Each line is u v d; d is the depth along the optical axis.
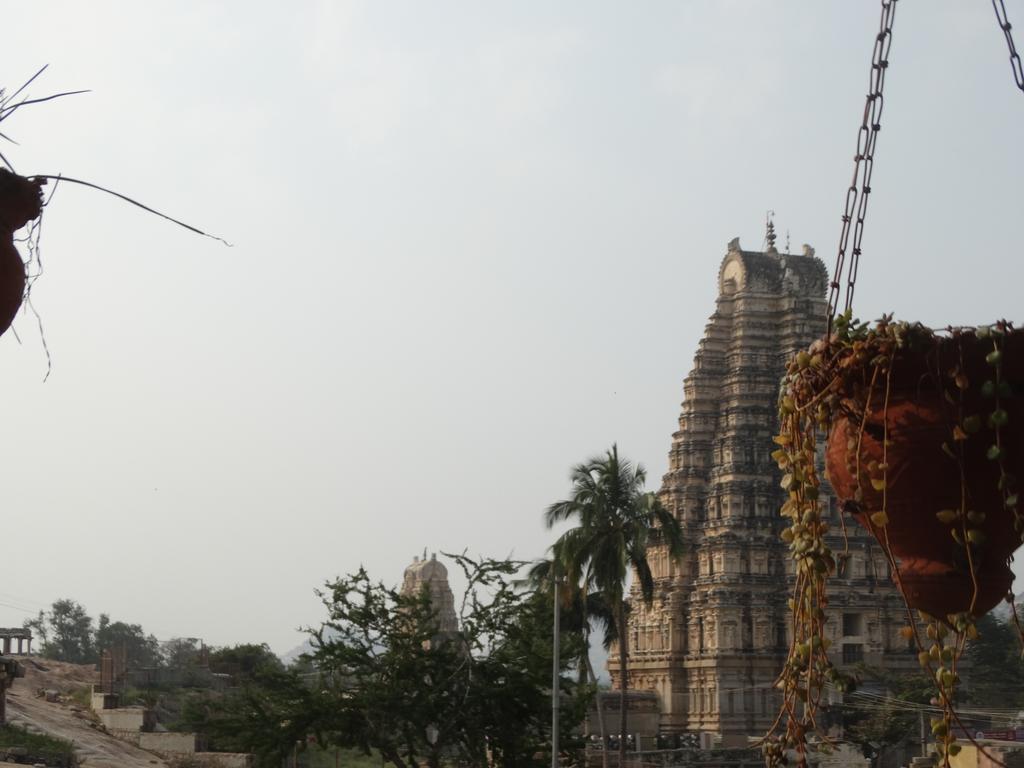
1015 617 8.29
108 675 88.56
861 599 102.25
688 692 107.12
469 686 52.75
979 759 21.89
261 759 53.62
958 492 7.98
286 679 53.84
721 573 105.12
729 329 115.12
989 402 7.88
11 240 8.05
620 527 70.81
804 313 111.38
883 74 9.53
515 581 59.56
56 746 60.31
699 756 89.38
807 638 8.81
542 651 54.06
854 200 9.56
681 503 111.19
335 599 53.44
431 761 53.19
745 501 107.44
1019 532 7.63
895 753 87.81
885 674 97.62
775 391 110.88
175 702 101.19
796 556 8.79
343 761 92.38
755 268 113.62
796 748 8.75
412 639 53.25
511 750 53.19
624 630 72.69
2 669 51.91
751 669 103.69
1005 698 107.88
